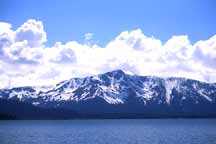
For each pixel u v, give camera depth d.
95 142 164.38
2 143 156.88
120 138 188.62
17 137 194.00
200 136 194.88
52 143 158.62
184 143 154.50
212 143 152.50
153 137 194.00
